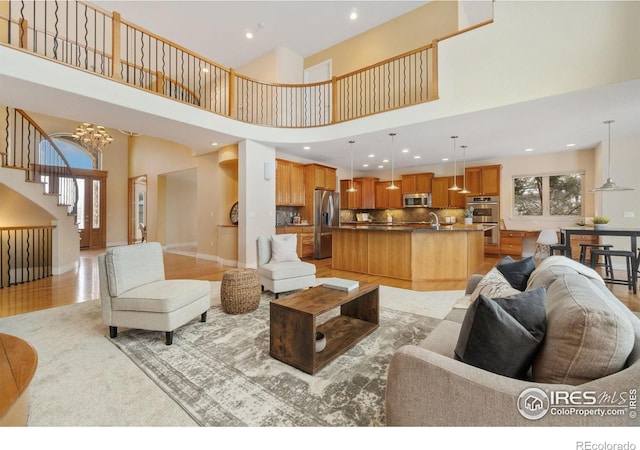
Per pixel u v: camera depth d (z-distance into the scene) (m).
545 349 1.05
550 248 5.28
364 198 8.98
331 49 6.85
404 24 5.87
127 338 2.46
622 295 3.68
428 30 5.63
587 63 3.28
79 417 1.48
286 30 6.10
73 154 8.59
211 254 6.88
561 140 5.54
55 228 5.05
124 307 2.39
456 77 4.08
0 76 2.90
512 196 7.20
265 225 5.82
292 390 1.73
